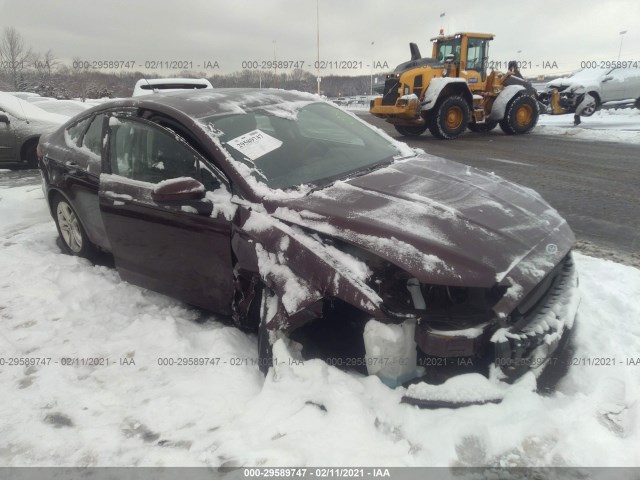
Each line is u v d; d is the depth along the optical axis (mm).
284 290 2377
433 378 2238
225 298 2957
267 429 2154
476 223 2438
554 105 16250
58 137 4531
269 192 2768
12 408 2459
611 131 13008
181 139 3143
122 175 3500
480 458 1963
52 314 3414
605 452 1977
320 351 2498
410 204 2588
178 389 2531
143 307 3504
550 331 2268
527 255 2336
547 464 1940
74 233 4453
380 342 2191
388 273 2271
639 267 4055
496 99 13750
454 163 3570
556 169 8258
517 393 2131
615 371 2441
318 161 3205
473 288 2221
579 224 5246
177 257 3117
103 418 2357
